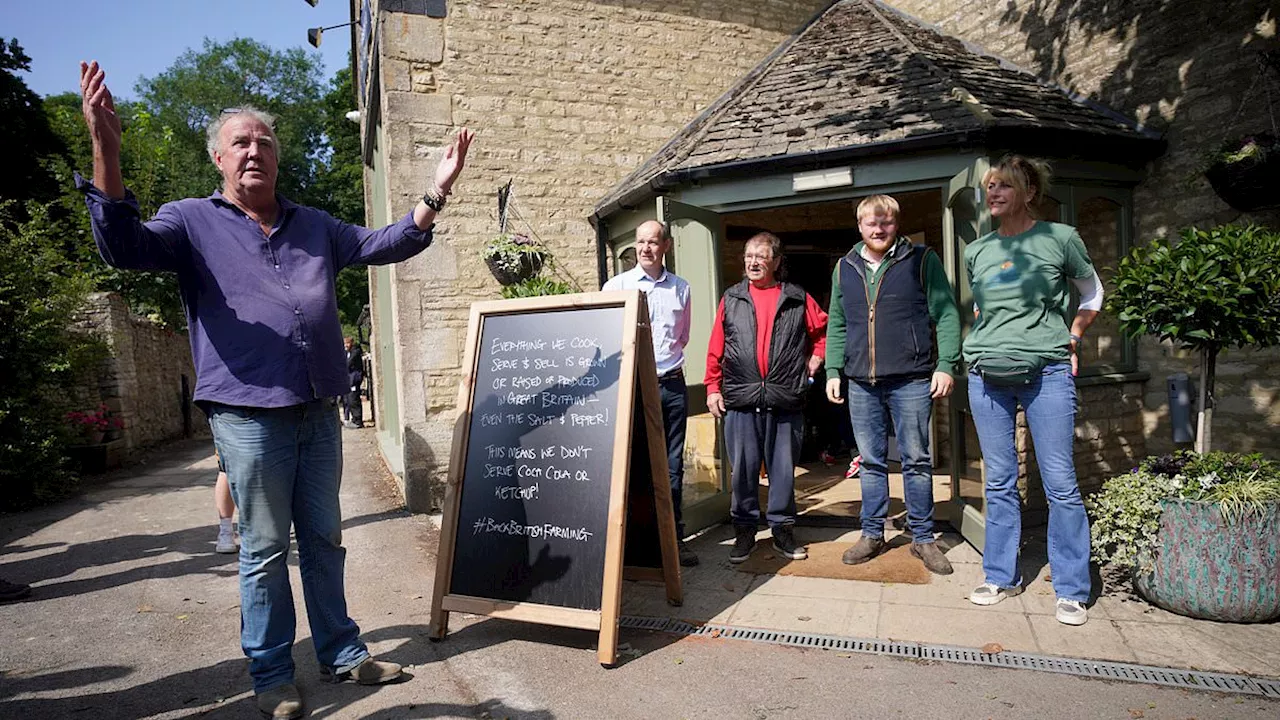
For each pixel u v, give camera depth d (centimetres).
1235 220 470
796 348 415
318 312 277
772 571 412
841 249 768
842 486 615
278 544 274
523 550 328
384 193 694
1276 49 442
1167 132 507
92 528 607
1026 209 340
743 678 290
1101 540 339
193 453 1152
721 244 530
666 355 417
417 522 577
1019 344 328
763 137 541
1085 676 278
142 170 1808
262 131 269
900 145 471
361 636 342
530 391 346
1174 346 510
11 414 712
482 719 264
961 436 466
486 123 647
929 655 302
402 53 621
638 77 703
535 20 666
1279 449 459
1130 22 527
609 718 263
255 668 274
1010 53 625
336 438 295
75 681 304
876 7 746
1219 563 309
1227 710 251
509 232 650
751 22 753
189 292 267
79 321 1002
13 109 1872
